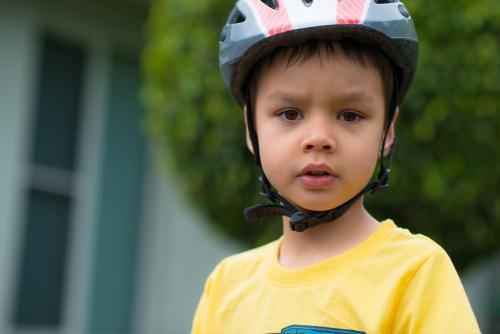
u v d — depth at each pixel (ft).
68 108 19.65
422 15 11.41
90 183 20.10
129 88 21.01
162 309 21.34
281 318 5.76
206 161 12.87
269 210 6.00
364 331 5.44
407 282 5.51
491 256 13.02
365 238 5.83
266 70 5.87
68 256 19.62
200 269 21.68
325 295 5.65
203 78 12.71
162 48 13.35
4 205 18.17
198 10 12.92
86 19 19.89
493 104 11.62
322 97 5.59
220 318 6.19
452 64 11.46
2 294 17.99
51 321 19.21
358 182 5.65
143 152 21.35
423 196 11.53
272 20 5.82
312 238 5.98
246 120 6.31
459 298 5.38
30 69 18.72
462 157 11.62
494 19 11.69
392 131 6.28
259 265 6.33
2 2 18.49
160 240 21.44
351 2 5.79
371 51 5.77
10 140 18.34
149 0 20.03
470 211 11.98
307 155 5.56
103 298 20.39
